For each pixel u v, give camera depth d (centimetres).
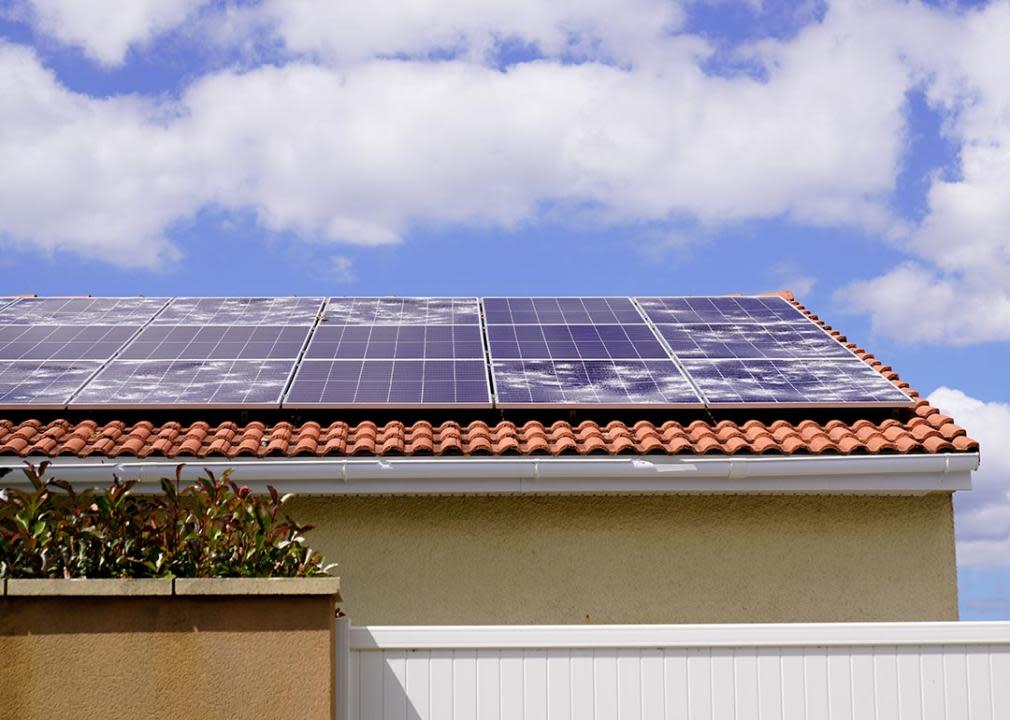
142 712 798
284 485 1148
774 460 1141
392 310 1605
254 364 1349
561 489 1150
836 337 1525
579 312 1592
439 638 864
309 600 814
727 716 871
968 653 885
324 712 804
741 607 1166
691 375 1323
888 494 1182
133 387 1276
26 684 796
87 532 829
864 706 877
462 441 1186
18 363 1356
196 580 805
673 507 1177
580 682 869
